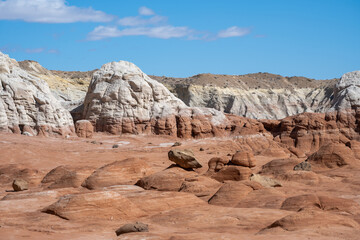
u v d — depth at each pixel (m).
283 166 41.31
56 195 30.14
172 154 38.16
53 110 66.19
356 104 76.31
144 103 75.56
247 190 29.20
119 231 19.41
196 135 74.25
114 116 73.56
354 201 26.22
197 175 36.97
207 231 20.89
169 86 168.25
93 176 34.56
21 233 19.08
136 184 34.59
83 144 61.75
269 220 22.86
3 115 61.91
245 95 168.00
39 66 163.75
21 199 28.36
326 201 25.52
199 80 177.38
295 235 17.95
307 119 75.44
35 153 49.88
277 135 76.31
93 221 22.86
